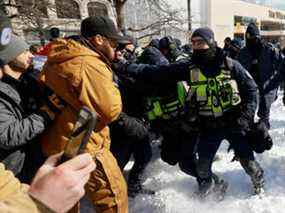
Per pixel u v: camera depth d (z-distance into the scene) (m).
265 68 4.76
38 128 1.90
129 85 2.86
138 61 3.66
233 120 2.75
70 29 9.39
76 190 0.75
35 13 7.78
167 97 2.99
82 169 0.78
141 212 3.20
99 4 10.20
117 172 2.06
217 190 3.27
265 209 3.05
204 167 2.96
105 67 1.89
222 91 2.66
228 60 2.68
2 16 1.35
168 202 3.30
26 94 2.05
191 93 2.75
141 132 2.83
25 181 2.10
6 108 1.89
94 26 2.01
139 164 3.40
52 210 0.71
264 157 4.31
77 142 0.95
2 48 1.36
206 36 2.58
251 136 2.99
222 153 4.56
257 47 4.79
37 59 2.73
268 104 4.91
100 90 1.81
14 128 1.83
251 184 3.57
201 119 2.81
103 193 2.01
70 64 1.84
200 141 2.94
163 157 3.31
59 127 1.95
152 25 10.07
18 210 0.69
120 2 8.61
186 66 2.78
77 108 1.88
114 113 1.88
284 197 3.23
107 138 2.04
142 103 2.98
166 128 3.11
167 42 4.36
